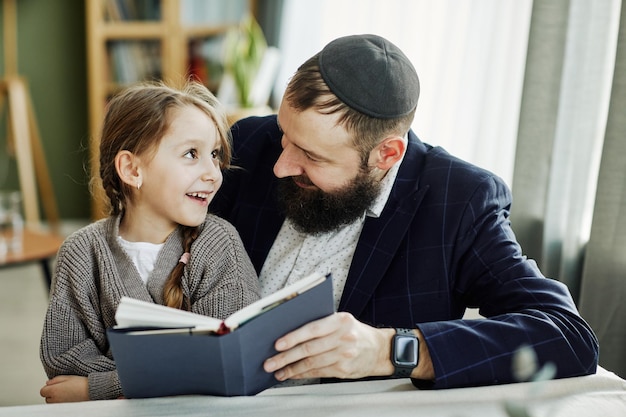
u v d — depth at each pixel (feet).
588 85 5.44
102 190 4.29
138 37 12.76
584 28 5.43
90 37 12.62
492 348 3.26
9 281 11.41
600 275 5.15
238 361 2.80
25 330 9.49
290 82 3.75
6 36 13.04
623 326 5.10
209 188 3.92
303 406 2.93
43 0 13.23
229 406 2.90
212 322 2.78
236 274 3.93
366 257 4.00
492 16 6.89
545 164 5.79
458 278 3.99
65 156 13.89
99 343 3.90
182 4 12.75
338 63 3.64
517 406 2.69
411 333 3.26
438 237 3.95
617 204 5.02
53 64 13.51
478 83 7.16
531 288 3.67
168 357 2.79
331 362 3.07
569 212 5.58
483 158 6.95
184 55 12.90
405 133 3.86
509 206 4.21
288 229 4.30
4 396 7.61
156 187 3.85
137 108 3.85
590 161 5.51
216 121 4.00
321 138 3.64
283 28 12.13
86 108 13.83
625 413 2.99
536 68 5.72
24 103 12.37
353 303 3.98
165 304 3.85
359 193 3.86
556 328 3.37
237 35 12.50
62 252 3.91
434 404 2.99
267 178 4.43
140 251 3.96
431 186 4.07
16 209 8.47
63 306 3.83
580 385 3.23
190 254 3.94
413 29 8.59
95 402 2.97
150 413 2.86
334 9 10.37
